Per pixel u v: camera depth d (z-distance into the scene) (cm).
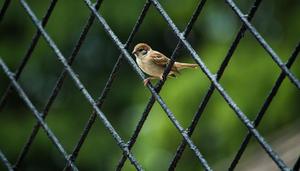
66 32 1816
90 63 1969
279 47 1388
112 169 1748
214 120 1326
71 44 1855
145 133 1382
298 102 1296
